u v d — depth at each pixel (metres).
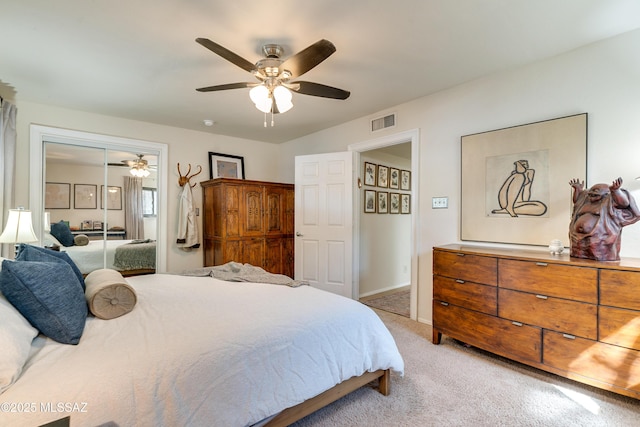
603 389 1.89
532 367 2.24
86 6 1.74
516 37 2.09
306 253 4.22
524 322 2.09
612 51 2.10
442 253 2.60
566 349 1.90
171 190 4.16
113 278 1.79
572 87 2.27
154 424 1.05
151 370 1.12
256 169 5.02
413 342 2.70
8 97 3.10
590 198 1.97
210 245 4.21
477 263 2.35
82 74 2.61
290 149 5.02
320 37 2.08
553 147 2.34
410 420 1.67
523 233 2.49
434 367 2.25
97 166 3.69
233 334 1.39
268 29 1.98
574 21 1.91
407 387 1.99
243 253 4.08
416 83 2.86
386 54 2.32
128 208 3.89
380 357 1.80
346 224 3.96
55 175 3.43
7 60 2.37
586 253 1.96
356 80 2.79
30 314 1.27
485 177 2.72
